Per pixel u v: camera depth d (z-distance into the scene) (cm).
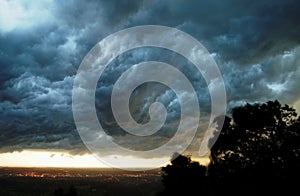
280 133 3362
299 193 3131
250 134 3494
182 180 3812
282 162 3259
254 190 3212
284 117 3459
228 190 3359
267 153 3300
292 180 3136
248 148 3438
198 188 3738
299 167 3166
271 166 3222
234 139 3509
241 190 3275
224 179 3406
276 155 3288
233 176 3344
